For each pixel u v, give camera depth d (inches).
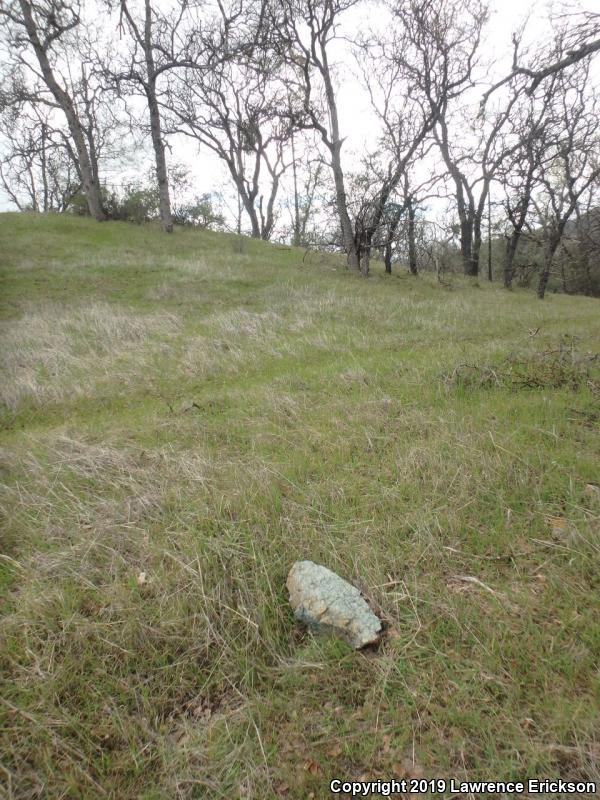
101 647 82.4
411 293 519.8
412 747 65.2
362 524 111.2
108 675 78.5
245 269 579.8
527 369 205.2
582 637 77.0
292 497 124.4
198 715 73.7
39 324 318.7
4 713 72.8
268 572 96.2
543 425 152.5
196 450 152.4
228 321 328.8
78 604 92.4
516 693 69.8
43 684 76.0
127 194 955.3
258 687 76.9
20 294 425.1
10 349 271.6
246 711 71.6
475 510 113.0
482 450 137.6
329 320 345.7
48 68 786.8
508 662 74.6
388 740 66.6
